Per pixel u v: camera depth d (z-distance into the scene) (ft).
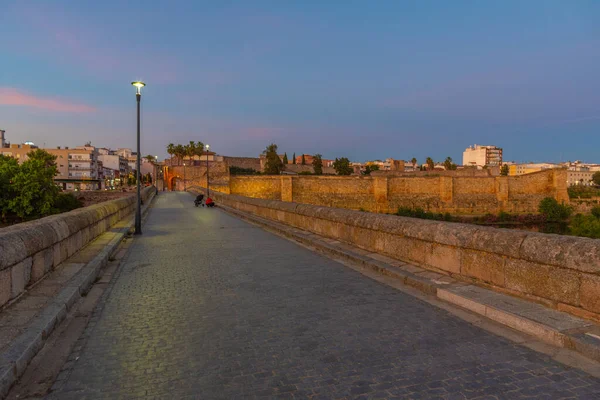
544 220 252.62
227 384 10.73
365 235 29.27
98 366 11.91
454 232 19.97
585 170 620.49
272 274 24.30
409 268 22.82
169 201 130.41
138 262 28.84
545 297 15.10
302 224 43.86
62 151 402.11
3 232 17.42
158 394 10.27
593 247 13.47
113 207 48.80
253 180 259.39
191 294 19.98
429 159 519.19
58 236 22.79
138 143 47.75
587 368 11.09
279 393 10.22
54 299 17.13
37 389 10.59
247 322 15.69
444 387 10.34
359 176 280.51
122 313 17.03
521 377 10.74
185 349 13.11
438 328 14.53
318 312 16.76
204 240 40.45
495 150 647.56
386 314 16.30
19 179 188.55
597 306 13.17
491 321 15.07
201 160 368.27
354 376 11.06
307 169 424.05
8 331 13.35
